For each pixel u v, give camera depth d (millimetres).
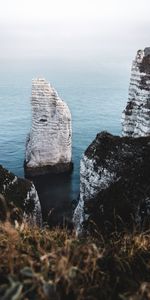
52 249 7832
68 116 72500
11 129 94375
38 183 70625
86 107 115438
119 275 7848
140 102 39656
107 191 25984
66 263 7219
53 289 6672
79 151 81812
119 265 8086
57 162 74000
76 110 111688
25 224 9586
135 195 24156
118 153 28156
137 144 28141
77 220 30844
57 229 10234
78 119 102375
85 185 30031
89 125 97438
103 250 8258
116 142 28906
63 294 6977
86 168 29766
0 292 6418
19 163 76938
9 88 144875
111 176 27750
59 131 71875
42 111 71125
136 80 39812
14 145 84188
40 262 7523
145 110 39000
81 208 30484
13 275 6816
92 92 138250
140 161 26984
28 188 36625
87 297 6938
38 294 6535
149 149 27375
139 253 8688
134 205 23219
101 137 29562
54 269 7254
